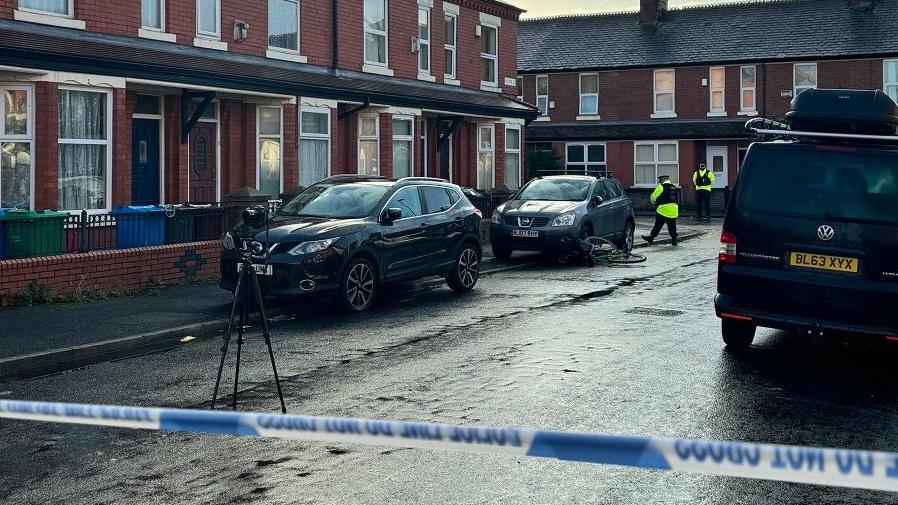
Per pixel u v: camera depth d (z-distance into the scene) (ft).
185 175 58.13
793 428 23.22
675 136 138.92
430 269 46.68
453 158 88.63
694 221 113.80
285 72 63.98
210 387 27.55
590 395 26.35
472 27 89.97
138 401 25.86
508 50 96.53
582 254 62.69
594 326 37.96
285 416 10.21
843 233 28.96
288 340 35.17
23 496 18.13
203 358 31.94
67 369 30.35
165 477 19.26
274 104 63.52
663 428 23.04
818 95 31.58
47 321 37.22
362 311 42.52
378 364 30.60
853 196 29.07
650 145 142.31
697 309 42.60
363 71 74.64
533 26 160.15
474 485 18.71
